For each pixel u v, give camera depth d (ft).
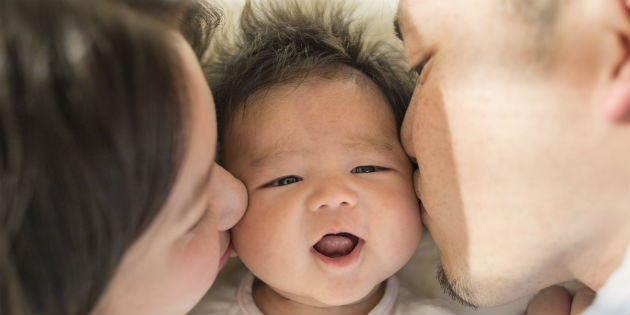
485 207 1.73
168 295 1.65
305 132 2.35
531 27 1.54
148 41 1.34
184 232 1.62
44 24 1.23
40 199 1.23
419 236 2.38
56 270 1.29
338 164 2.31
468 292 1.98
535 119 1.55
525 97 1.56
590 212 1.58
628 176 1.52
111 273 1.41
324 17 2.88
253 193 2.35
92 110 1.21
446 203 1.89
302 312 2.57
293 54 2.65
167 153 1.35
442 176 1.86
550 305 2.14
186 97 1.42
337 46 2.71
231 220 2.19
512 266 1.76
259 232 2.30
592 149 1.51
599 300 1.75
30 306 1.33
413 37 1.93
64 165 1.21
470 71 1.69
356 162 2.32
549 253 1.69
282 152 2.34
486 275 1.83
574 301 2.06
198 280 1.74
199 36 2.17
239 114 2.50
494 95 1.63
